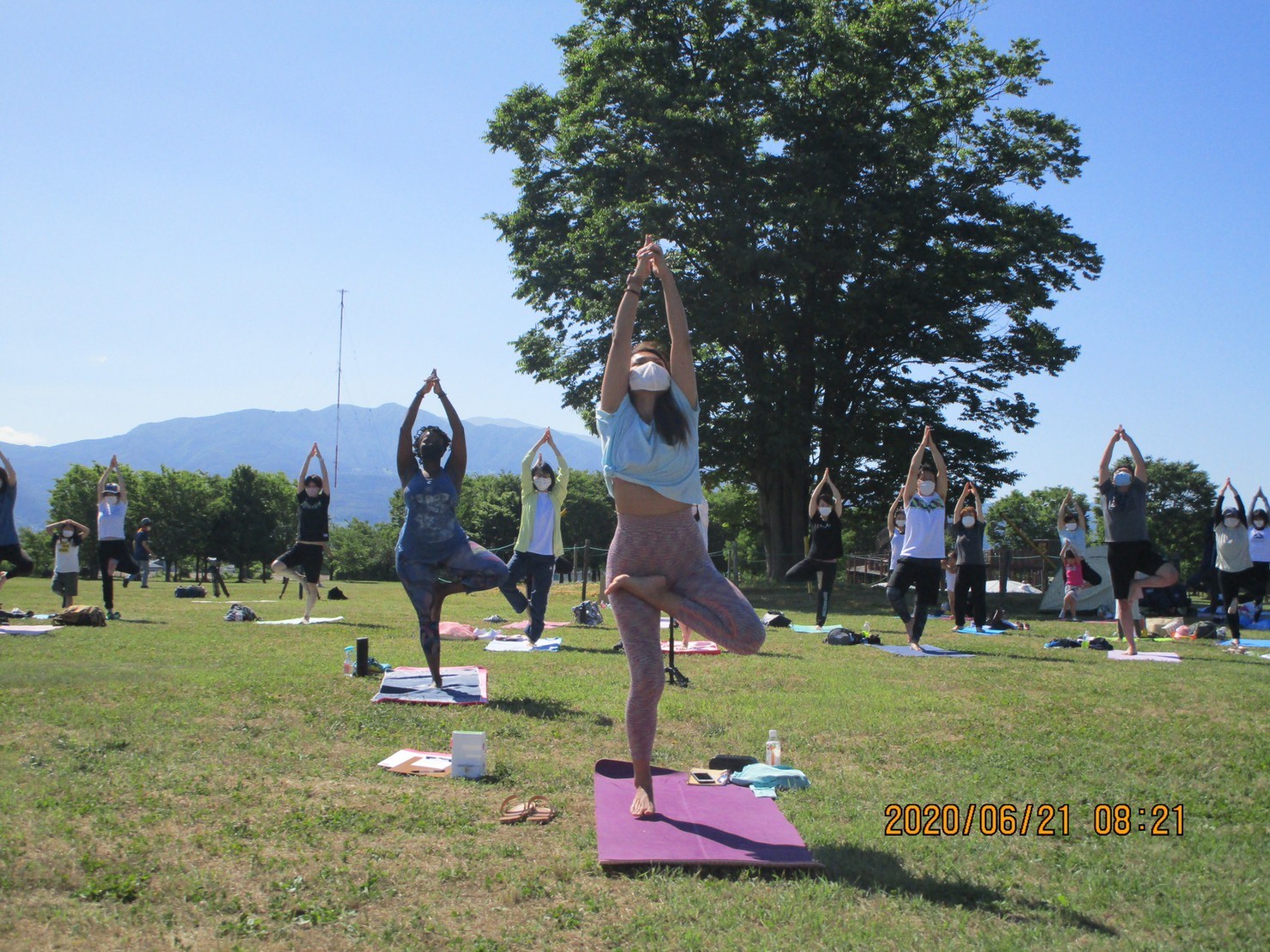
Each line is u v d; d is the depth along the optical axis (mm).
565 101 30406
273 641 12289
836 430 31344
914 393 33469
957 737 6949
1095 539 45344
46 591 26422
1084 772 6008
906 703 8266
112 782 5293
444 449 8570
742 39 29625
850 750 6559
